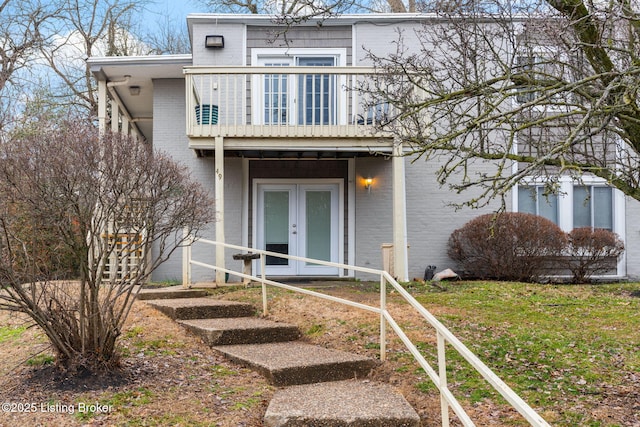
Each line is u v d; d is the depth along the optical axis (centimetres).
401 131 965
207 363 645
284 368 589
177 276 1351
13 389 546
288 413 487
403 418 482
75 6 2245
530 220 1248
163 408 510
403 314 841
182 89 1365
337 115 1188
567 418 515
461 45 773
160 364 625
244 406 524
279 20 922
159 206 580
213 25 1350
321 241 1385
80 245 544
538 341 725
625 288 1124
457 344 391
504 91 622
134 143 574
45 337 702
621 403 547
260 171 1374
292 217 1383
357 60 1345
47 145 525
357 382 601
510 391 320
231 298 963
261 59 1359
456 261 1335
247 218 1362
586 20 603
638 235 1340
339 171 1375
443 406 433
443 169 638
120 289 588
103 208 547
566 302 978
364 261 1355
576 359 661
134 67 1280
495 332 767
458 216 1352
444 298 996
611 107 545
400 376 603
